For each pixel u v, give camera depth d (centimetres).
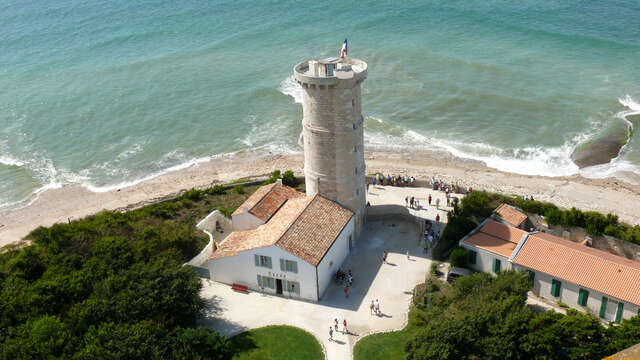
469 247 5553
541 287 5166
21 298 4650
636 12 14862
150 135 10281
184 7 18600
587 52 12481
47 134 10512
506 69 11844
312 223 5541
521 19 14812
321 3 17712
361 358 4494
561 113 10012
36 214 8094
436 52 12925
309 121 5656
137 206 7562
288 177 7644
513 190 7488
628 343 4000
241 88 11881
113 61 13950
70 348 4094
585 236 5969
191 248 5972
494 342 4172
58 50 15138
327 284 5416
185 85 12200
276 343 4688
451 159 8806
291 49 13850
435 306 4878
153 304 4562
